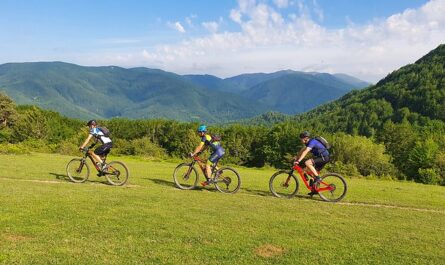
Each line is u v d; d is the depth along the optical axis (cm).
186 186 1747
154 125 11900
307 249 920
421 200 1791
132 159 5500
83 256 796
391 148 9719
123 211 1162
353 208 1435
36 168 2255
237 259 834
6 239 869
